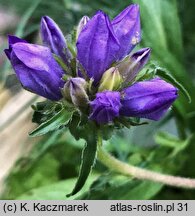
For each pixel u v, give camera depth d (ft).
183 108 0.94
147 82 0.62
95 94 0.63
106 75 0.62
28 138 1.09
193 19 1.15
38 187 1.00
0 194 1.02
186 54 1.15
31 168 1.01
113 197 0.86
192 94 0.92
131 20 0.64
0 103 1.11
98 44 0.61
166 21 0.94
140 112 0.62
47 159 1.02
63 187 0.94
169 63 0.90
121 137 1.01
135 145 1.03
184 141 0.96
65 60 0.65
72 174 1.02
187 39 1.15
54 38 0.65
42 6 1.15
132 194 0.87
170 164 0.95
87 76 0.63
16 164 1.02
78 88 0.61
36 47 0.61
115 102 0.59
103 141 0.71
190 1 1.14
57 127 0.62
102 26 0.61
